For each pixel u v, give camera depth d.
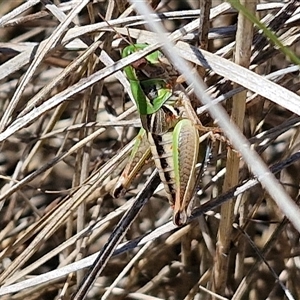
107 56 0.09
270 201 0.11
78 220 0.11
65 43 0.09
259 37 0.09
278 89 0.08
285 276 0.12
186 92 0.09
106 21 0.09
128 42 0.09
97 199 0.12
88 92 0.11
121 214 0.11
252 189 0.12
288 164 0.09
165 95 0.09
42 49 0.09
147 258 0.12
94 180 0.10
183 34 0.08
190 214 0.09
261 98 0.10
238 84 0.08
